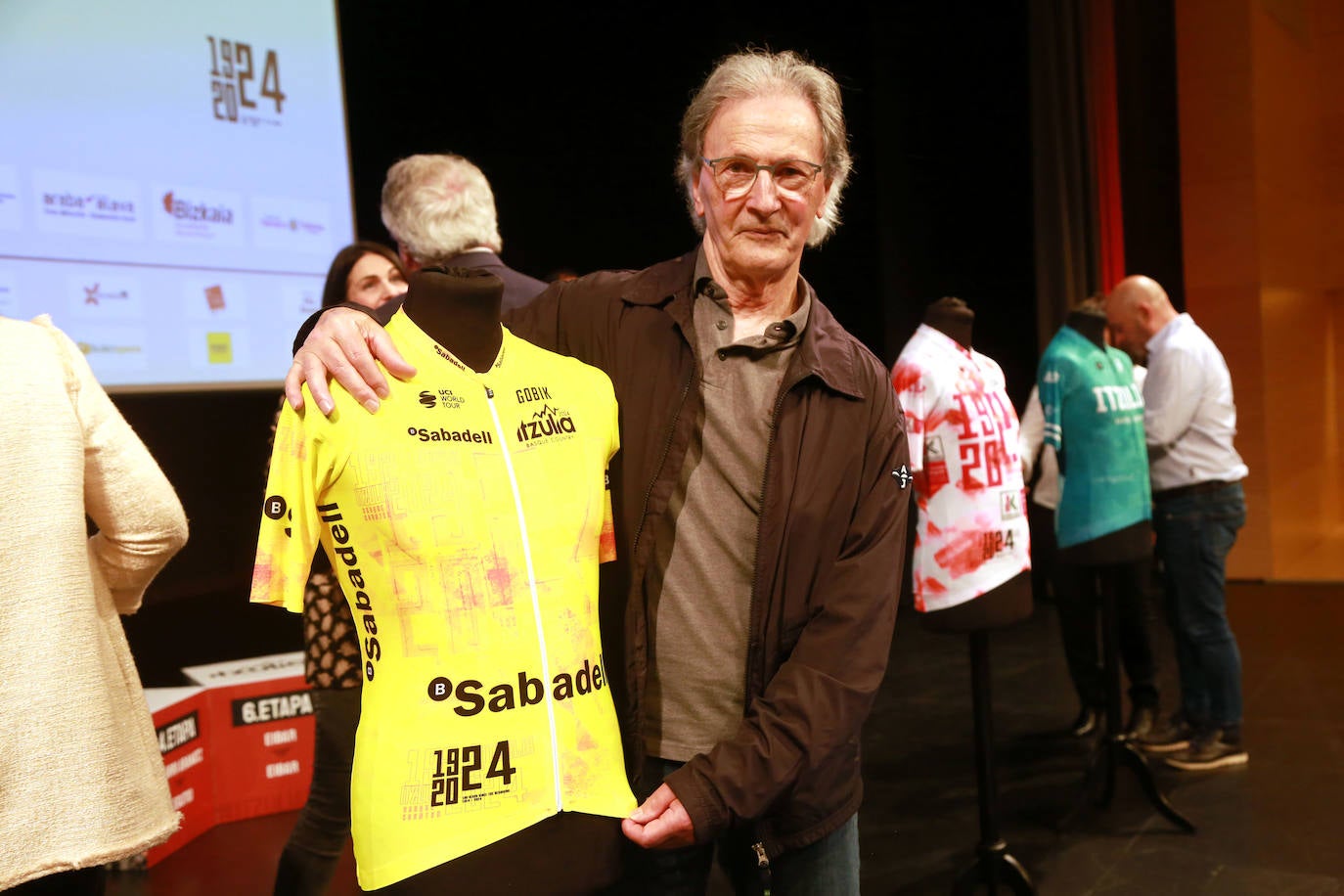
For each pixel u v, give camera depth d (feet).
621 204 19.43
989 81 18.62
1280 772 10.18
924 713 12.28
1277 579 19.95
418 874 3.25
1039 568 18.04
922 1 18.60
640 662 3.99
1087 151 18.88
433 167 6.48
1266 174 20.13
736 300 4.13
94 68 10.69
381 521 3.33
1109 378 9.25
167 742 8.69
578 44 18.52
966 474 6.71
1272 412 20.18
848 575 4.07
